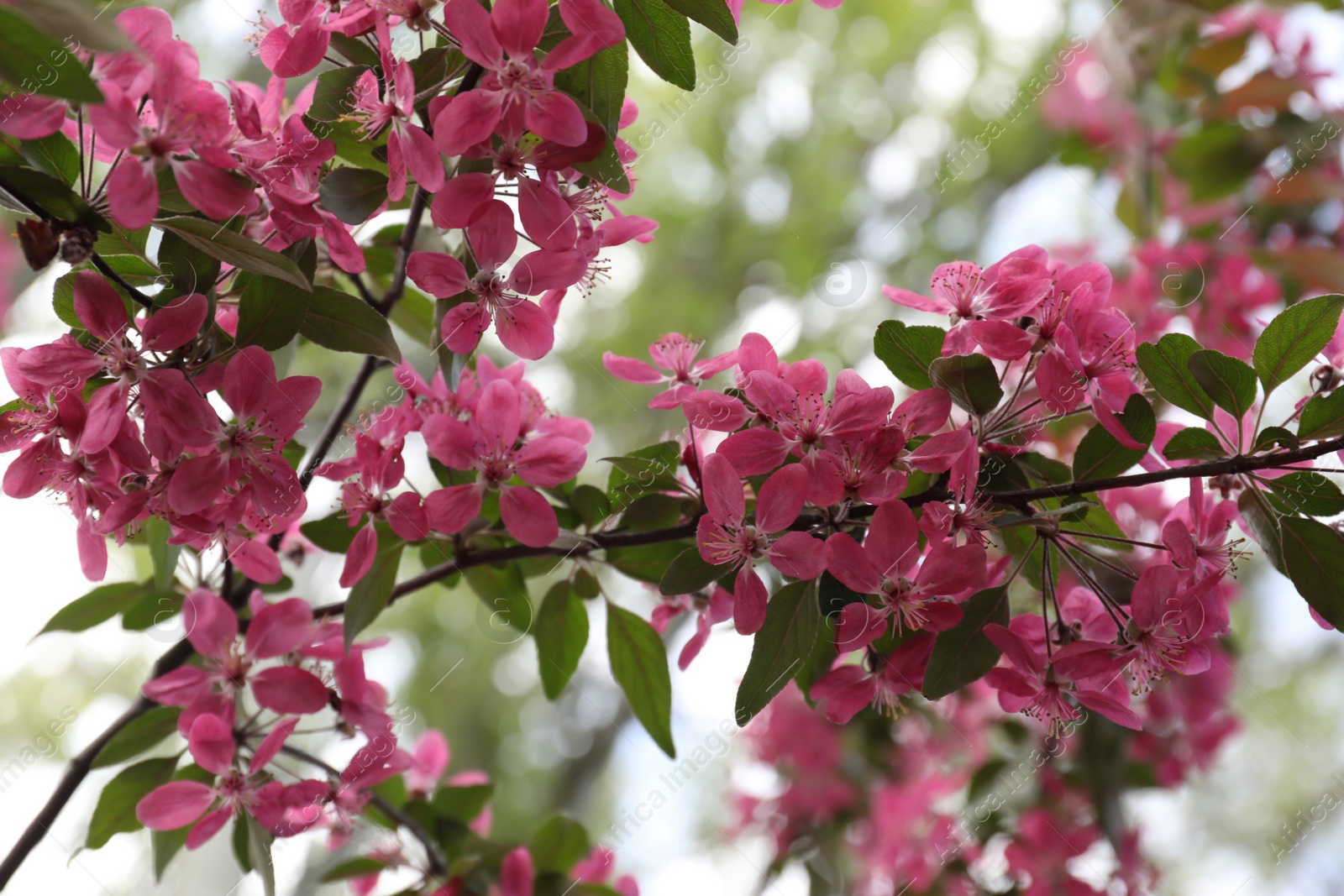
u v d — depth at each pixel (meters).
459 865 0.95
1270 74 1.38
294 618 0.84
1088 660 0.82
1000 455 0.83
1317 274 1.32
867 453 0.82
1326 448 0.81
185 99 0.79
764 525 0.82
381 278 0.93
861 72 3.01
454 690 2.72
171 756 0.88
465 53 0.79
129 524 0.82
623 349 2.82
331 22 0.82
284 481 0.81
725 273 2.98
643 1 0.81
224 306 0.85
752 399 0.82
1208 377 0.82
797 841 1.28
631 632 0.90
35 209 0.79
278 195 0.81
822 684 0.85
